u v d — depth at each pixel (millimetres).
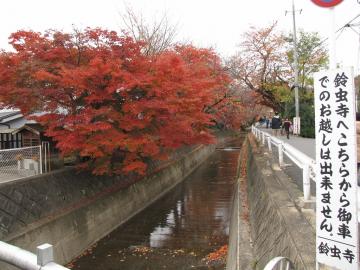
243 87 35625
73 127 11867
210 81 14945
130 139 12188
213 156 41312
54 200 12734
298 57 34688
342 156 3680
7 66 11922
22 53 12078
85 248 13422
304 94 34562
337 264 3729
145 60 13281
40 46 12344
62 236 12211
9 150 12102
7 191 10742
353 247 3613
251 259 7168
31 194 11711
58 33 12562
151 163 23703
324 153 3814
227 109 33156
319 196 3875
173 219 17156
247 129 76188
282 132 32188
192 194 22641
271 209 7258
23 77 11977
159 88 11961
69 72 11062
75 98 12875
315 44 34688
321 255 3867
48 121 12211
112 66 11469
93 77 11508
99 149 12289
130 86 11445
